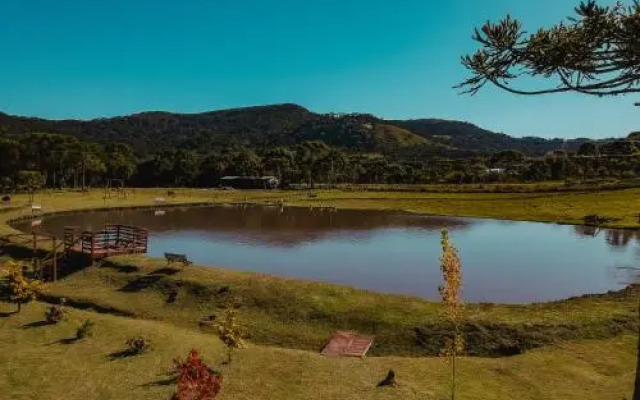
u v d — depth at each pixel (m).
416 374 22.38
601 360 24.12
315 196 136.75
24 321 28.97
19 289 30.73
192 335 27.92
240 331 24.88
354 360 23.97
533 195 122.50
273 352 24.78
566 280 45.28
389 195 138.25
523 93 9.55
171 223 81.50
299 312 31.31
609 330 27.33
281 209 108.06
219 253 56.34
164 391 20.12
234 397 19.69
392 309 30.62
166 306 33.94
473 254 57.59
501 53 9.42
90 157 158.88
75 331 27.44
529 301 38.53
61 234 63.31
